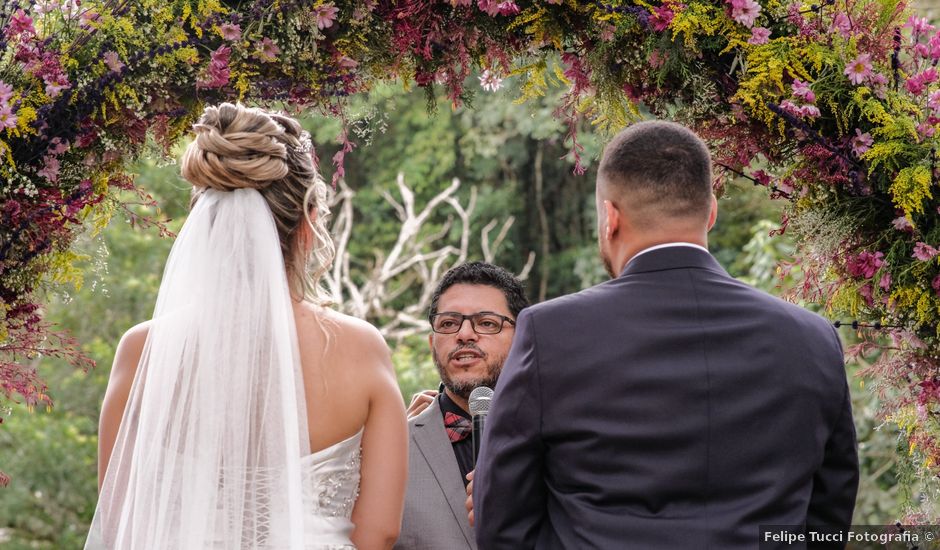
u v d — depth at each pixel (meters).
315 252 2.40
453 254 15.48
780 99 2.80
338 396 2.26
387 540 2.28
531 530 2.14
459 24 2.98
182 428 2.19
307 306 2.34
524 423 2.10
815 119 2.84
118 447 2.28
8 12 2.70
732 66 2.83
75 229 2.88
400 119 15.47
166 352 2.21
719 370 2.05
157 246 11.21
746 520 2.00
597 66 2.96
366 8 2.86
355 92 3.00
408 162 15.33
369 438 2.31
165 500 2.16
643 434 2.03
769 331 2.08
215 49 2.80
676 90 2.99
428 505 2.94
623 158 2.20
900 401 2.97
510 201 15.42
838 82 2.79
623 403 2.05
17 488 9.62
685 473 2.01
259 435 2.17
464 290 3.13
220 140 2.29
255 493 2.15
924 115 2.80
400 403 2.34
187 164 2.32
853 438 2.14
